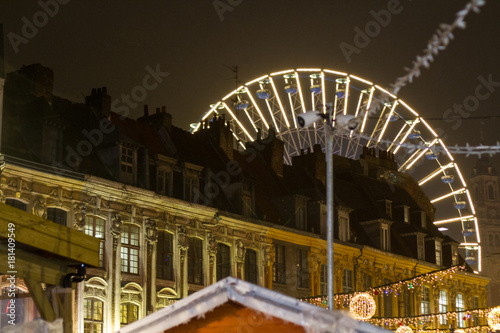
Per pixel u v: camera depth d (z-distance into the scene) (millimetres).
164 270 37281
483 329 60375
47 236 17906
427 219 61031
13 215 17062
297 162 51844
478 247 58812
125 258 35344
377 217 52250
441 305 57062
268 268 42844
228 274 40656
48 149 33312
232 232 41156
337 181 54594
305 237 45562
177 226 38125
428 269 55969
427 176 57625
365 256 49844
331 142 20250
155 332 13328
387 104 52594
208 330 13484
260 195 45750
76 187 33188
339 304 46531
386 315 51562
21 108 34250
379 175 59625
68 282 18859
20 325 15961
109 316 33875
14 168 30766
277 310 12414
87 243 19125
